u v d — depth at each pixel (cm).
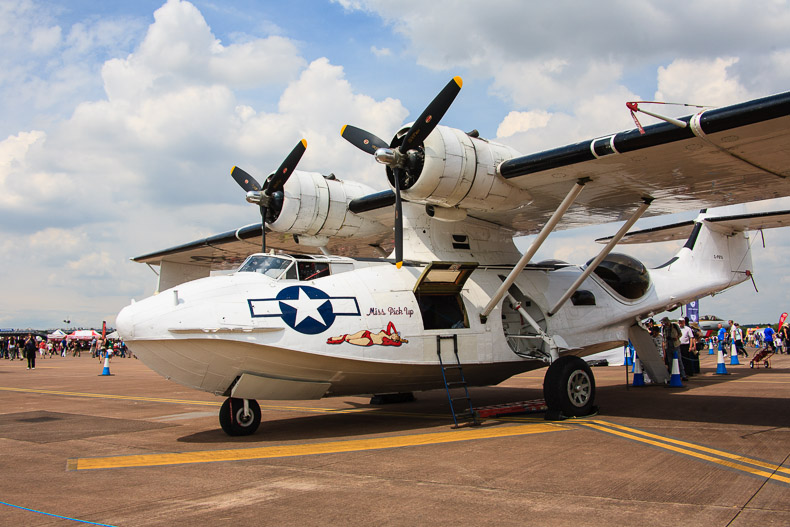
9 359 4038
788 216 1183
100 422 890
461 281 846
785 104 566
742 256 1338
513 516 385
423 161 763
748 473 493
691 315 2259
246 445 674
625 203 938
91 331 5900
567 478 484
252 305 696
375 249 1277
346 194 1057
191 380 713
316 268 795
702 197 905
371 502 425
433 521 379
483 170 775
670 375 1295
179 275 1619
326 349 721
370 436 721
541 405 895
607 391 1198
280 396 745
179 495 455
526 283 976
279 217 1001
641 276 1129
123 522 388
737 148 675
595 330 1045
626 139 674
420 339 805
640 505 405
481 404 1078
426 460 567
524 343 960
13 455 634
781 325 2739
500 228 1030
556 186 820
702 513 385
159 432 786
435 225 930
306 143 923
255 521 386
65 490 476
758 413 845
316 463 563
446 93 730
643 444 627
